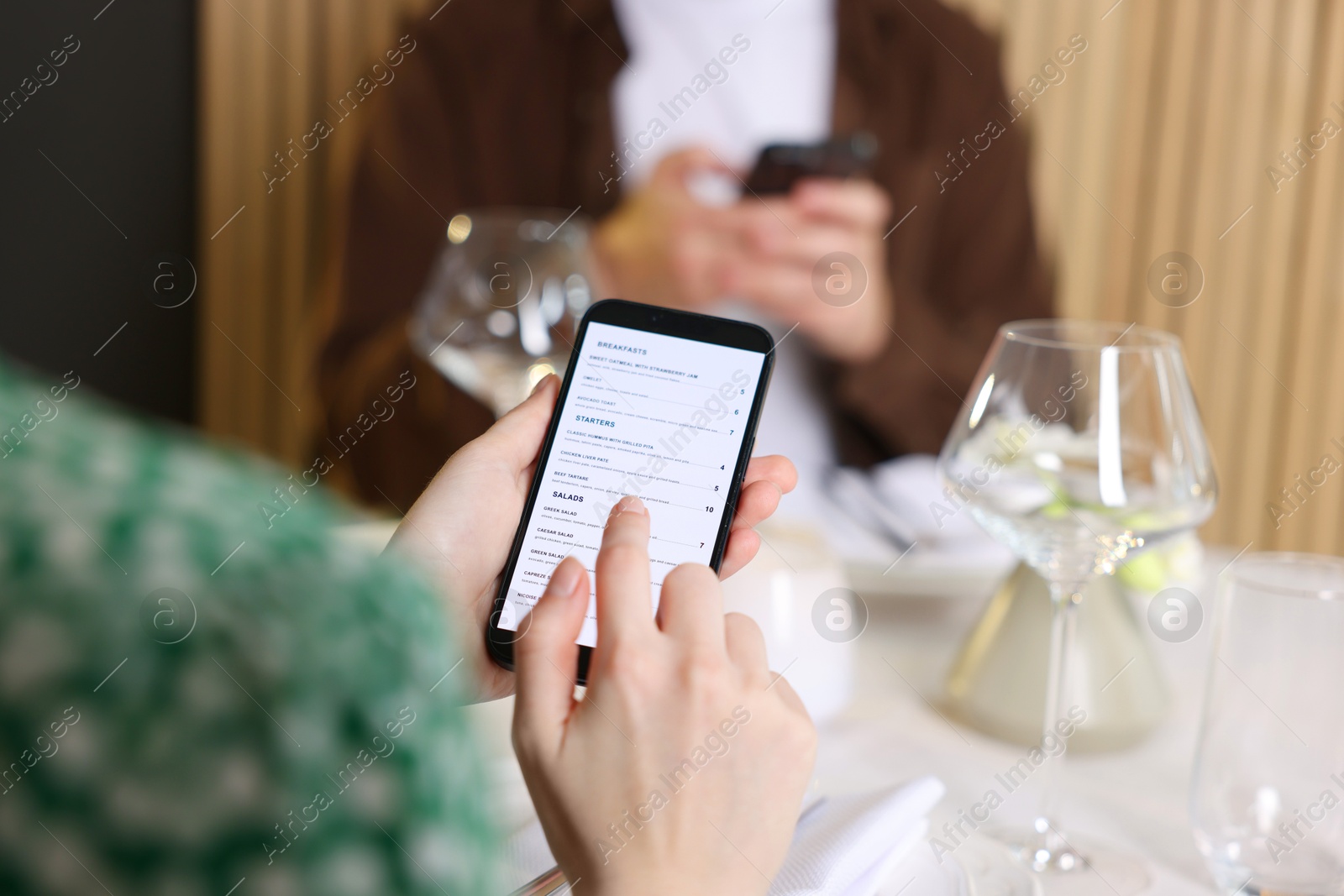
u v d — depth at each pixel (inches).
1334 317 69.9
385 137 56.7
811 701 23.5
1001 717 23.5
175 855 6.0
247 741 6.2
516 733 13.0
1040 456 19.4
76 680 5.9
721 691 12.5
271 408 68.1
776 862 13.0
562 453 18.8
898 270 55.2
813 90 58.0
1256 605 16.9
